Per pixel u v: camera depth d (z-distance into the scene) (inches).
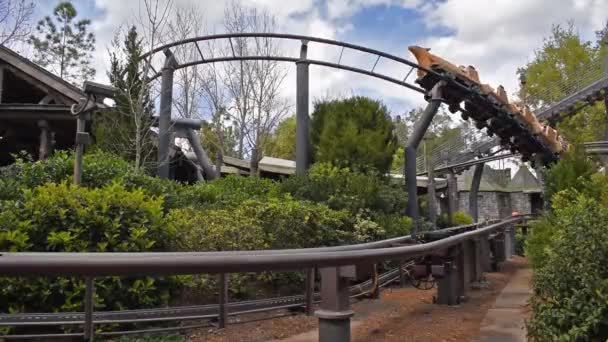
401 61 669.3
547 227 293.4
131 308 204.2
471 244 328.5
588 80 1139.9
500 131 821.2
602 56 1443.2
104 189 241.3
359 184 467.2
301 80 614.5
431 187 791.1
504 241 513.0
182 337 190.7
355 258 122.7
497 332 187.3
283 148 1461.6
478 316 223.1
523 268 458.3
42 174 304.5
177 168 861.2
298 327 209.9
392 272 299.7
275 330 204.8
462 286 265.4
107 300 200.4
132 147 562.3
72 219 208.8
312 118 634.2
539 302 163.8
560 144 854.5
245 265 97.3
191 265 89.7
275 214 309.0
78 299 195.8
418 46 707.4
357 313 232.1
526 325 159.3
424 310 239.0
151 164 583.8
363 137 546.0
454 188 1043.3
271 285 272.7
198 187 410.9
